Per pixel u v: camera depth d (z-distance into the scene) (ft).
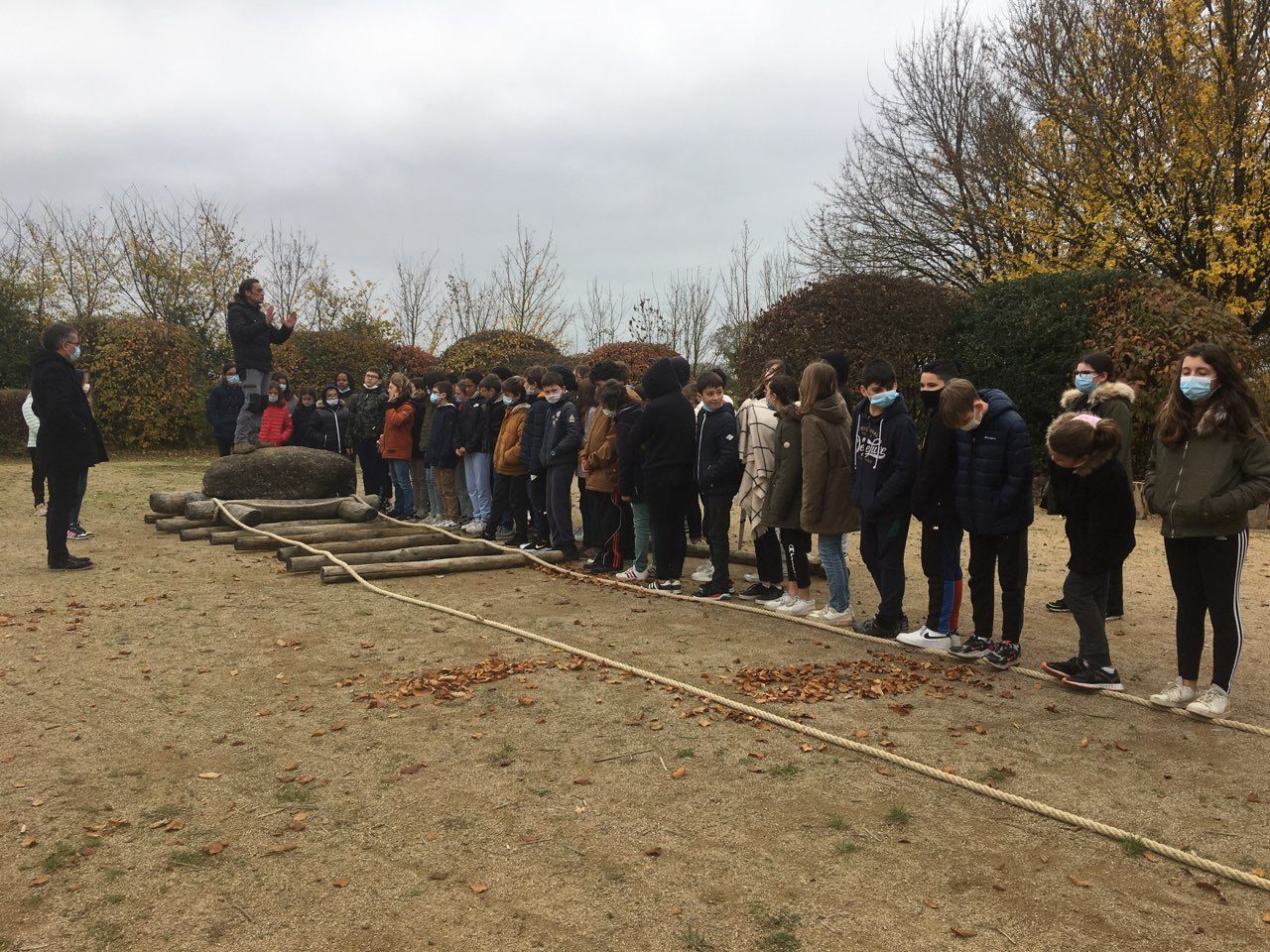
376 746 13.50
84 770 12.64
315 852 10.36
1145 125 48.75
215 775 12.41
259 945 8.60
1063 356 41.75
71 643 18.94
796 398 21.27
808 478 20.21
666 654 18.45
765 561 23.31
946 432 17.87
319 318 98.48
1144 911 9.26
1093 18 51.06
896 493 18.93
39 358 25.77
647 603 23.07
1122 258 50.42
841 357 23.38
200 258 89.71
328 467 34.88
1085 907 9.30
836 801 11.73
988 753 13.42
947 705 15.52
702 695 15.61
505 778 12.35
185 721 14.52
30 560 27.37
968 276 63.62
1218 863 10.26
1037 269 53.67
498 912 9.14
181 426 65.10
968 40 62.23
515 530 30.58
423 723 14.42
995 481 17.19
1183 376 14.65
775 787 12.13
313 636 19.62
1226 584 14.71
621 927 8.88
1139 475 39.52
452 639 19.44
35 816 11.25
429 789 12.01
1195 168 46.52
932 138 63.72
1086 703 15.69
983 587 17.88
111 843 10.57
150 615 21.27
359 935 8.76
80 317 64.80
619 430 25.05
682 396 24.03
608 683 16.38
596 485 26.50
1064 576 27.76
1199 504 14.44
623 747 13.50
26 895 9.48
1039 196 53.93
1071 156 52.31
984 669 17.60
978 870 10.05
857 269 67.26
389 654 18.29
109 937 8.74
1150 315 38.83
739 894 9.48
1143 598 24.59
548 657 18.01
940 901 9.38
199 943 8.64
